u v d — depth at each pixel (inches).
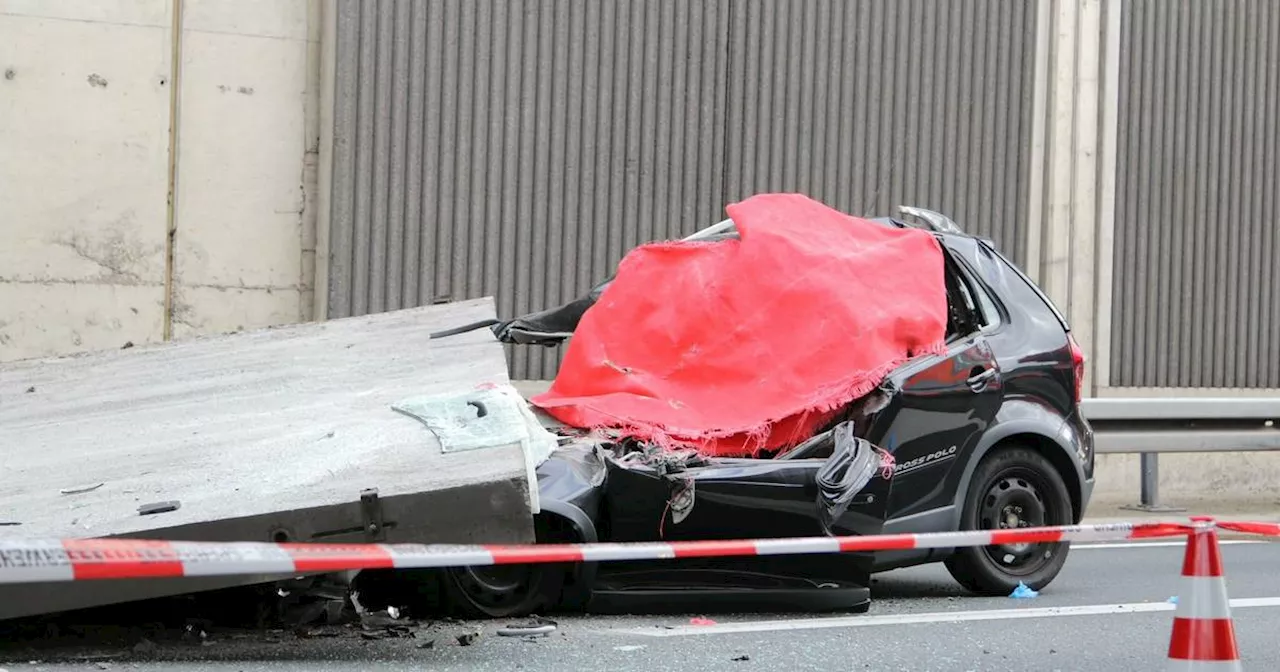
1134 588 403.5
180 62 549.3
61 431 317.4
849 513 327.0
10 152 528.1
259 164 561.0
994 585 377.4
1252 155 733.9
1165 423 566.3
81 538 236.7
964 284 383.2
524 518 257.9
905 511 352.5
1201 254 722.2
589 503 311.9
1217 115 724.0
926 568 450.9
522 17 595.8
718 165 631.8
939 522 358.3
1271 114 736.3
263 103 561.0
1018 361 374.0
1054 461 380.2
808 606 336.2
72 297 535.5
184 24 549.3
